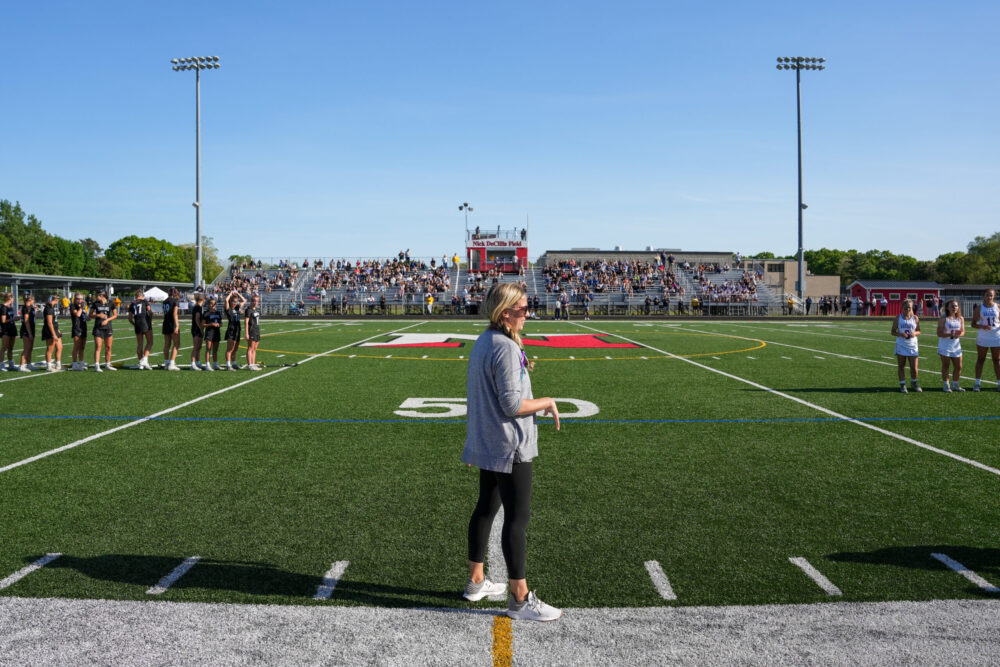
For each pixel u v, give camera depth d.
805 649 2.83
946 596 3.33
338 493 5.06
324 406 8.84
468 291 43.00
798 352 16.77
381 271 48.44
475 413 3.16
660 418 8.03
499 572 3.67
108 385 10.76
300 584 3.47
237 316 13.18
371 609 3.20
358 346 18.55
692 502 4.84
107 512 4.59
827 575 3.58
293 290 45.69
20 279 34.09
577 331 25.88
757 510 4.67
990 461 6.04
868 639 2.91
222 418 8.01
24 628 2.99
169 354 13.02
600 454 6.27
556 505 4.77
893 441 6.84
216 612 3.15
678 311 43.03
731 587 3.43
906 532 4.23
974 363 14.49
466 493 5.07
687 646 2.86
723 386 10.72
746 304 43.53
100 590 3.38
